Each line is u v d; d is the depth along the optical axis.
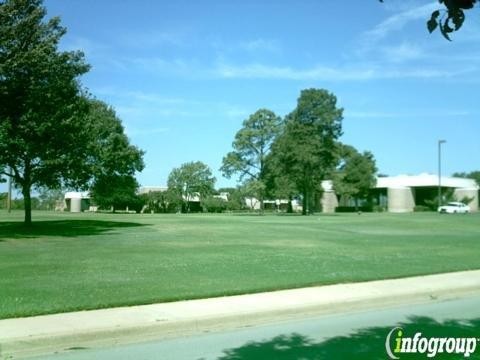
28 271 15.35
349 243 27.09
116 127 44.44
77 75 32.84
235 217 61.47
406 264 17.84
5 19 29.33
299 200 100.31
